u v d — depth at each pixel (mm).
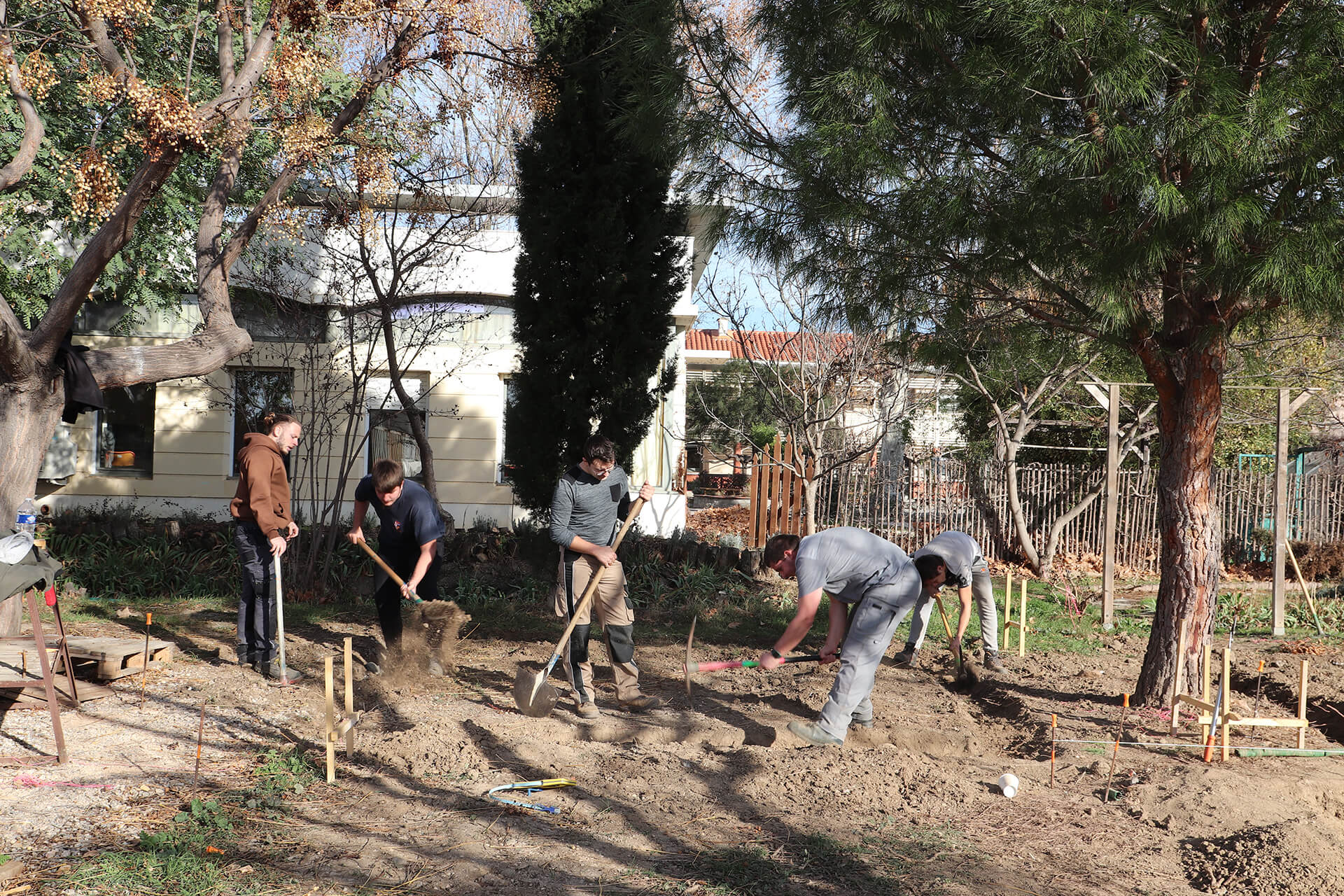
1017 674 7609
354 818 4168
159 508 14992
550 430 9898
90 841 3807
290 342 13992
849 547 5434
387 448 15086
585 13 9492
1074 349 7691
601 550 5879
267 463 6613
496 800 4395
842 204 5914
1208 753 5348
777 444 13453
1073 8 4910
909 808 4516
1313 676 7543
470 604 9891
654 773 4840
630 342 9789
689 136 6352
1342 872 3793
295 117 8312
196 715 5676
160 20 10227
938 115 6035
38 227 11391
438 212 12469
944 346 6324
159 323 15031
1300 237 4879
